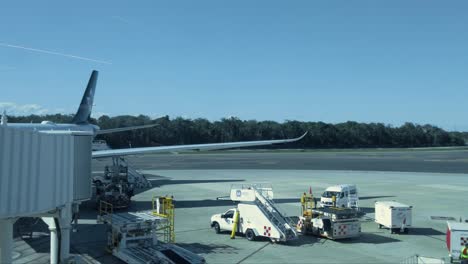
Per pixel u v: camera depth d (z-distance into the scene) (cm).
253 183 6369
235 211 3075
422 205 4412
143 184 5962
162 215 2917
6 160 1384
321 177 7206
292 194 5228
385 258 2550
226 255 2606
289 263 2442
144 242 2572
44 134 1620
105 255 2589
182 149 4884
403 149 19425
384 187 5856
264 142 5303
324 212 3112
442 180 6706
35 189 1554
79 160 2108
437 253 2673
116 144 18212
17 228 3111
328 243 2919
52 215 1859
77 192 2106
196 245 2853
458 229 2455
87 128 5409
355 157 12862
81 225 3459
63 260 1981
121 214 2811
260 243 2909
